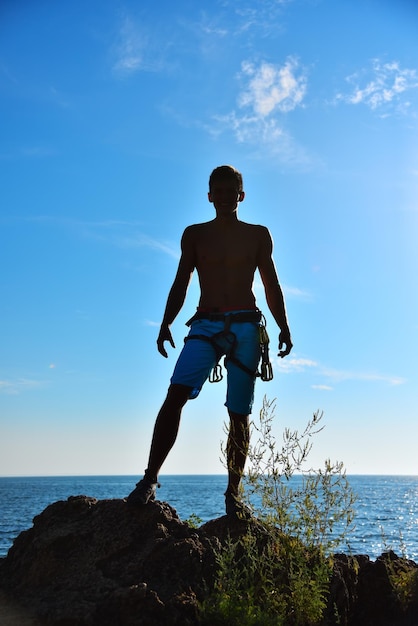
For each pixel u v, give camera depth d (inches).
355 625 192.9
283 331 213.8
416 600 192.4
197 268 215.5
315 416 188.5
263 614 163.5
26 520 1834.4
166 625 160.6
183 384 199.5
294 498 185.3
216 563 181.5
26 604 171.2
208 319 207.9
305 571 177.9
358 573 200.4
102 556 182.2
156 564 179.8
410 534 1028.5
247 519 196.5
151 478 196.4
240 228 216.2
